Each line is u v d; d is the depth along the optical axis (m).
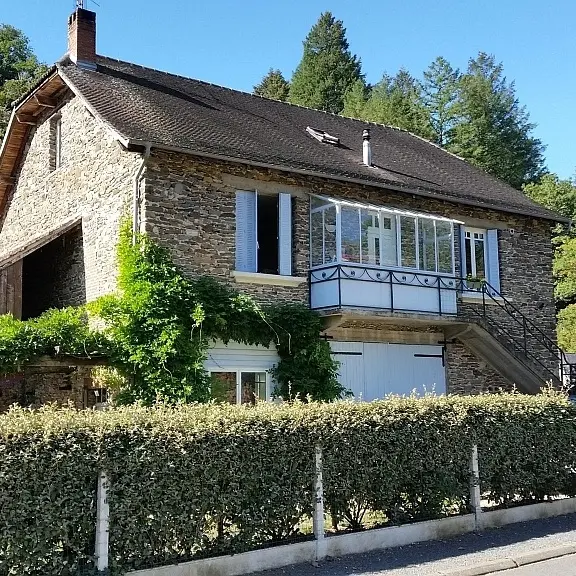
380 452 9.36
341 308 15.09
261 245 15.89
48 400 15.20
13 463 6.58
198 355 13.68
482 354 18.53
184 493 7.62
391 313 15.87
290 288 15.72
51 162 18.41
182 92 18.88
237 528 8.07
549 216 20.62
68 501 6.87
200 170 14.78
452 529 9.80
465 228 19.34
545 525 10.45
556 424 11.51
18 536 6.53
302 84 53.41
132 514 7.23
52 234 15.91
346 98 49.94
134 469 7.27
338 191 16.72
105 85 16.92
